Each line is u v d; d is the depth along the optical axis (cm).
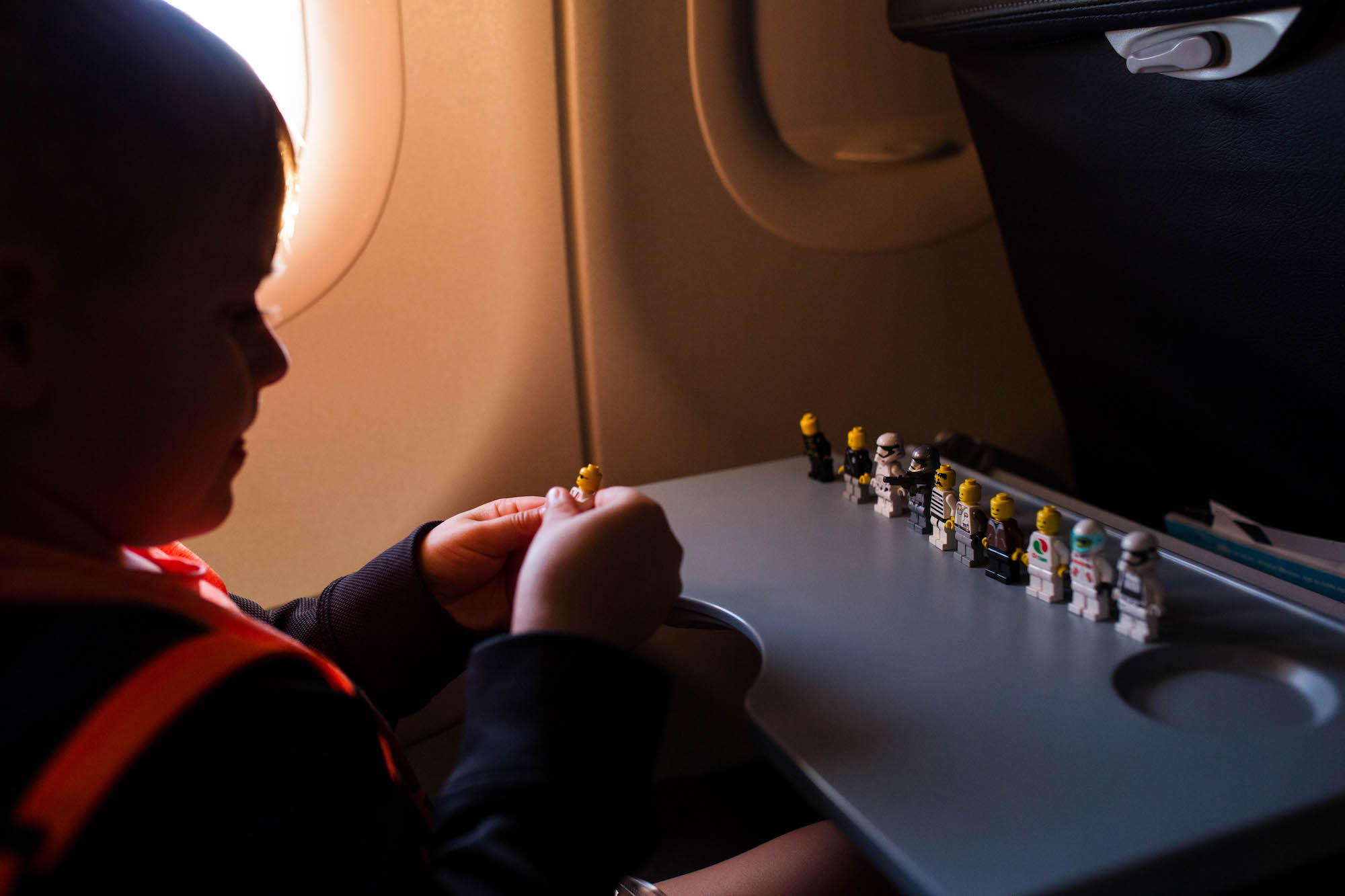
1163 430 97
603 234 110
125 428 41
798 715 54
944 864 43
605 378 115
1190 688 57
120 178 39
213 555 103
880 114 116
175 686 37
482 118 103
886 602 67
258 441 102
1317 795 47
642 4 105
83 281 39
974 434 134
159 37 41
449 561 70
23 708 36
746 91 110
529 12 101
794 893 64
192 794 36
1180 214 75
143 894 35
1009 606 66
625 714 46
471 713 46
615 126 107
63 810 34
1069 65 76
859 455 85
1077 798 47
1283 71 60
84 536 43
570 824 43
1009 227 97
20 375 38
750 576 71
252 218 44
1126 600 61
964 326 129
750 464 123
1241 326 77
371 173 99
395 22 97
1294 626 62
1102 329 95
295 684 42
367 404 106
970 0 78
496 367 110
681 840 118
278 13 91
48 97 38
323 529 106
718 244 115
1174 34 64
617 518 54
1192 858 44
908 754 50
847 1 110
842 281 122
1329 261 66
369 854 40
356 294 103
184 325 42
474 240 106
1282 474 86
